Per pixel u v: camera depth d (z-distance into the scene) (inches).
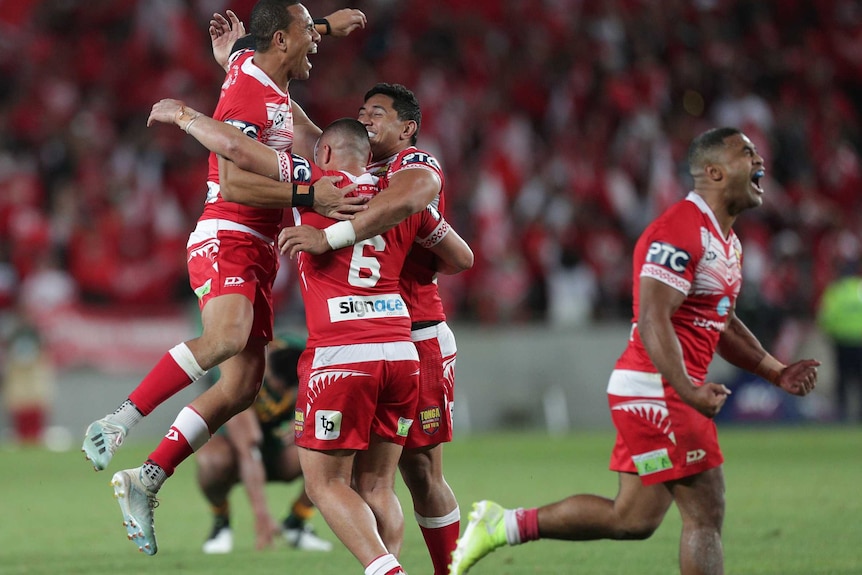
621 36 3666.3
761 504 1374.3
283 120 850.8
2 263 2652.6
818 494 1466.5
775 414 2674.7
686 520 805.2
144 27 3356.3
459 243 864.9
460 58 3494.1
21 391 2386.8
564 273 2832.2
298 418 800.9
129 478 823.1
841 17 3875.5
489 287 2785.4
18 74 3223.4
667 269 784.9
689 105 3575.3
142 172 2967.5
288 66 851.4
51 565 1041.5
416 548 1122.7
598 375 2699.3
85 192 2851.9
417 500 894.4
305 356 803.4
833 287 2704.2
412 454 876.0
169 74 3284.9
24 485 1695.4
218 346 833.5
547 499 1441.9
